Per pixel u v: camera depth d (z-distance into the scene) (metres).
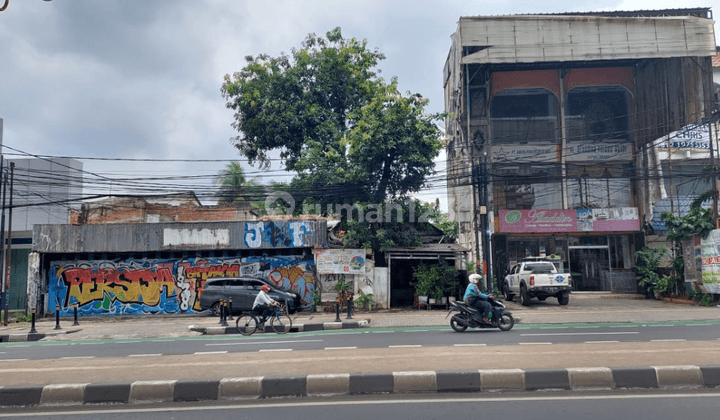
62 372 8.23
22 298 29.91
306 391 7.06
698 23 27.14
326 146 26.38
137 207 32.69
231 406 6.55
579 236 28.84
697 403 6.13
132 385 7.06
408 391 7.04
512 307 23.08
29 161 33.78
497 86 29.45
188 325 19.19
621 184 28.72
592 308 21.89
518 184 28.84
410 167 24.08
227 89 27.56
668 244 27.98
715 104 26.72
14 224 33.56
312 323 17.92
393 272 25.58
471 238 28.66
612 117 29.33
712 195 23.70
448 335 13.49
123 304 25.03
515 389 7.01
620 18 27.30
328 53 27.69
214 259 24.88
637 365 7.44
